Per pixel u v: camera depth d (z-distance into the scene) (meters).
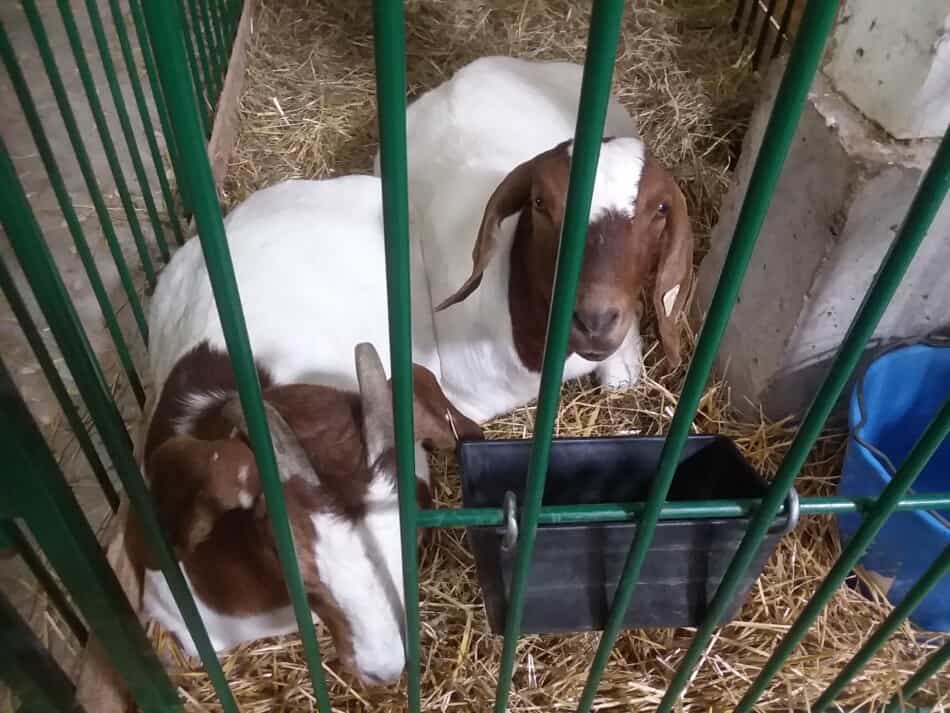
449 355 1.42
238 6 2.21
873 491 1.13
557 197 1.08
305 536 0.84
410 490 0.65
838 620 1.19
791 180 1.25
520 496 1.10
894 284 0.56
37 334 0.85
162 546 0.70
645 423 1.46
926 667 0.92
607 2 0.40
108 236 1.24
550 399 0.60
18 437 0.58
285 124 2.04
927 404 1.30
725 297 0.55
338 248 1.33
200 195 0.46
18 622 0.67
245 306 1.17
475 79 1.68
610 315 1.04
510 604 0.80
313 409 0.95
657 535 0.94
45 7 2.46
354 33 2.30
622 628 1.08
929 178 0.50
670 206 1.13
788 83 0.45
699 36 2.17
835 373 0.61
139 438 1.27
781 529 0.80
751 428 1.42
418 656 0.83
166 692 0.95
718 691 1.12
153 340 1.29
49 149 1.02
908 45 1.05
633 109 1.98
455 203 1.44
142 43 1.35
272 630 1.06
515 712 1.10
